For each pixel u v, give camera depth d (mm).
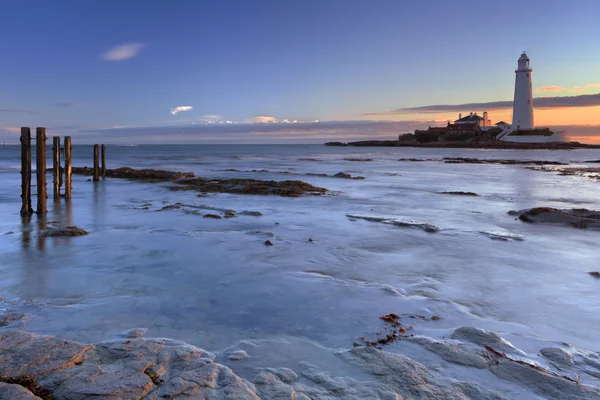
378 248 9328
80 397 3461
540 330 5113
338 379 3877
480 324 5273
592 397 3609
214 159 64625
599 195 20734
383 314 5578
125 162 53062
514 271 7660
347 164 53125
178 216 13422
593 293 6496
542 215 12836
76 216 13508
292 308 5797
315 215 13875
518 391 3709
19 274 7332
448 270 7691
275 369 4043
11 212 14477
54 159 17328
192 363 4070
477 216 13992
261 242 9805
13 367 3877
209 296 6277
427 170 41688
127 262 8109
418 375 3922
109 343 4445
